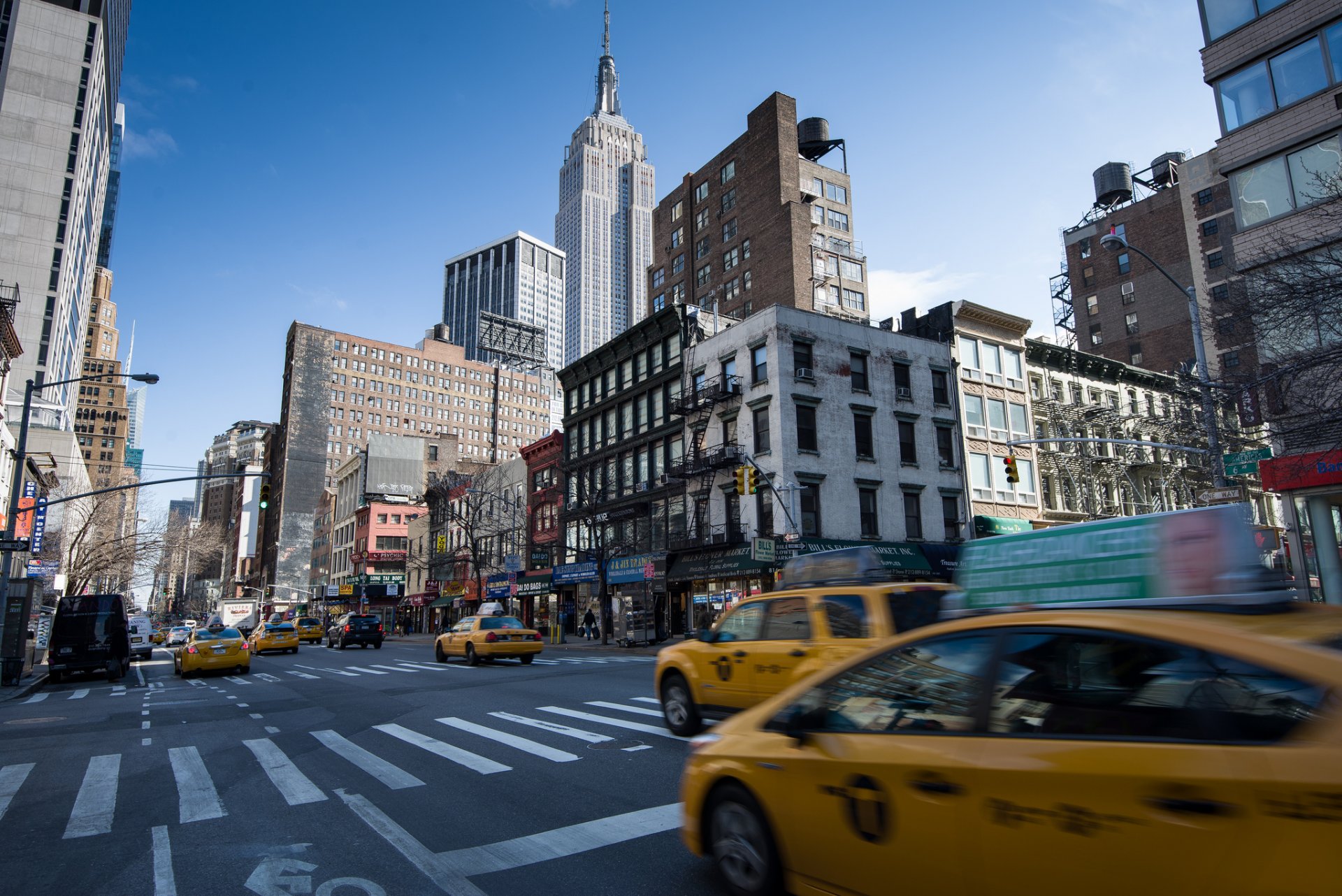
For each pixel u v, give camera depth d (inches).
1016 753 116.3
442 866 197.9
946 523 1389.0
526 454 2011.6
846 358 1333.7
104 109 4247.0
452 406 5565.9
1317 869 84.4
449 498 2453.2
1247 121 853.2
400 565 3245.6
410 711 484.7
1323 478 725.9
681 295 2501.2
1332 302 557.6
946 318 1492.4
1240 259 847.7
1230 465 737.0
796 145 2204.7
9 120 3454.7
